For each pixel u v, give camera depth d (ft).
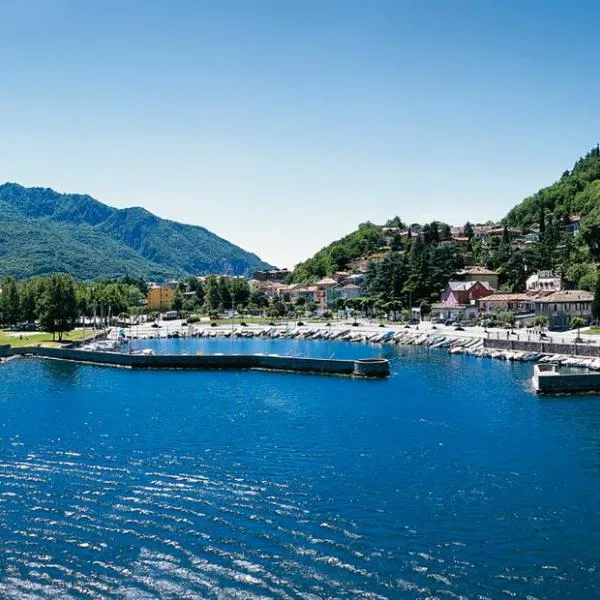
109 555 139.85
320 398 319.68
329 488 179.83
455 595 124.16
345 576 131.03
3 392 345.72
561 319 582.35
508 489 178.91
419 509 164.45
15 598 123.13
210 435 240.12
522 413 275.39
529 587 127.34
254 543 145.18
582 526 154.51
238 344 631.56
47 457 210.59
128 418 272.10
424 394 326.44
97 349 550.77
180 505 167.22
